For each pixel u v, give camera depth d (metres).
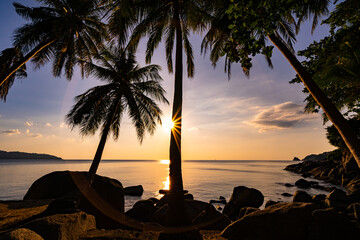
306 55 9.06
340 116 6.77
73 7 13.75
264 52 3.94
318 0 8.59
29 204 7.05
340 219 5.35
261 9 3.71
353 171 32.12
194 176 50.81
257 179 43.38
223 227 8.23
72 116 12.72
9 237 3.17
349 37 7.33
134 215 11.55
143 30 8.93
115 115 14.77
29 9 13.55
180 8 8.98
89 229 5.86
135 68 14.97
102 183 12.06
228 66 10.18
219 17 9.36
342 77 7.00
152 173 59.88
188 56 9.80
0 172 54.97
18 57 13.95
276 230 5.64
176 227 5.71
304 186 31.41
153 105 14.64
